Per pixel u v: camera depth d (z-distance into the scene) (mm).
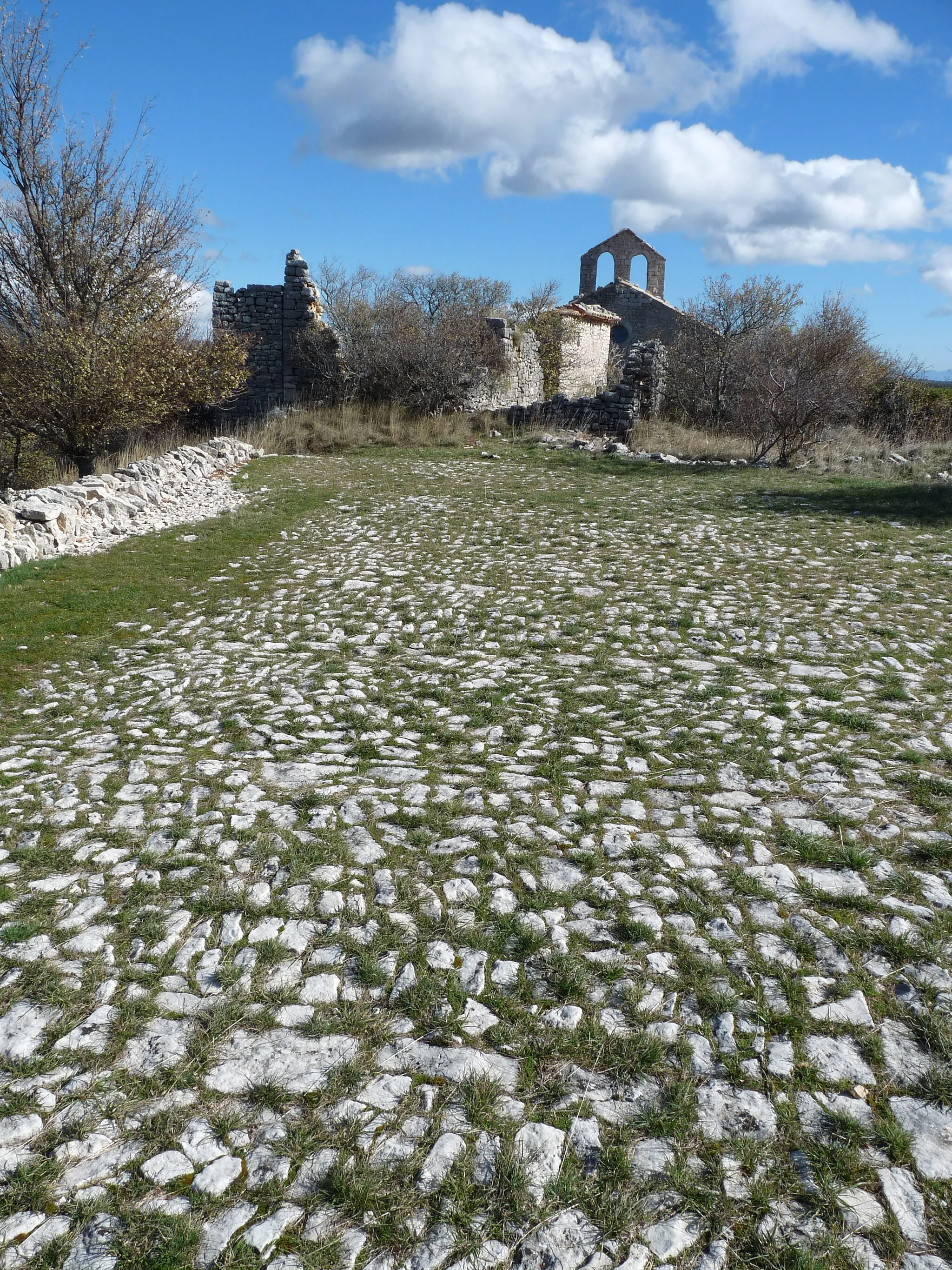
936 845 4012
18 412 17938
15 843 4371
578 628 7422
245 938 3645
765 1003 3191
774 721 5438
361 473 16344
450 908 3797
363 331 24281
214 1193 2559
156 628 7922
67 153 19062
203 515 12758
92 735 5676
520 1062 3002
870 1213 2436
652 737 5316
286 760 5215
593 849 4164
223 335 20984
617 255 42219
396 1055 3045
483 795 4707
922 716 5430
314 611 8234
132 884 4020
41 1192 2568
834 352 21547
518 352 26703
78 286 19859
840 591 8266
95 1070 2996
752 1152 2627
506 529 11391
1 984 3393
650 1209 2480
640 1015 3162
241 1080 2951
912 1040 3004
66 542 10812
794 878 3867
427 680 6414
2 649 7316
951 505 12367
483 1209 2496
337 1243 2402
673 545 10352
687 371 25906
